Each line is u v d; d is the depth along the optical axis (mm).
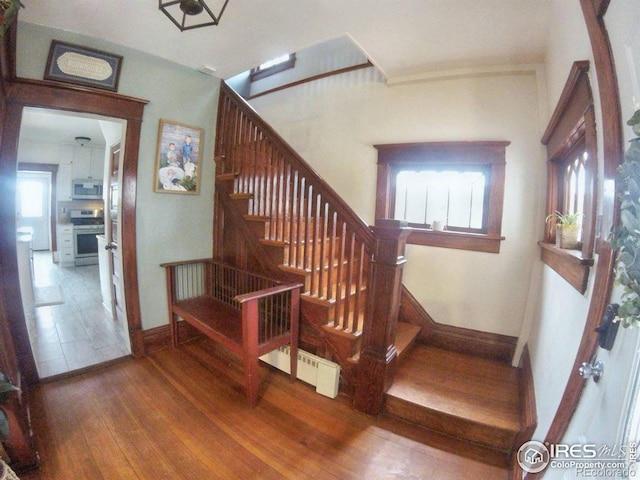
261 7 1784
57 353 2561
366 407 1957
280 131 3613
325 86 3248
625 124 889
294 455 1614
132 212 2496
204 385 2213
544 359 1682
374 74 2926
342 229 2027
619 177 683
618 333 840
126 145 2420
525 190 2344
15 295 2021
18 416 1429
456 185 2670
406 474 1521
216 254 3010
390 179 2902
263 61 2516
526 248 2367
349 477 1494
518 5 1709
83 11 1840
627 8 852
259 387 2199
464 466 1578
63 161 6039
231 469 1517
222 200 2924
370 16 1856
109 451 1604
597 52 1002
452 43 2129
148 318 2668
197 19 1932
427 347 2688
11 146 1922
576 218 1580
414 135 2732
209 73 2799
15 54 1820
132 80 2375
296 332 2230
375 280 1885
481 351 2525
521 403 1874
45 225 7457
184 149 2758
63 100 2070
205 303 2801
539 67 2250
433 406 1836
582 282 1158
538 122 2285
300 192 2230
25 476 1442
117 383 2207
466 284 2594
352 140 3066
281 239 2441
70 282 4785
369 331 1937
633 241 637
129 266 2518
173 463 1543
